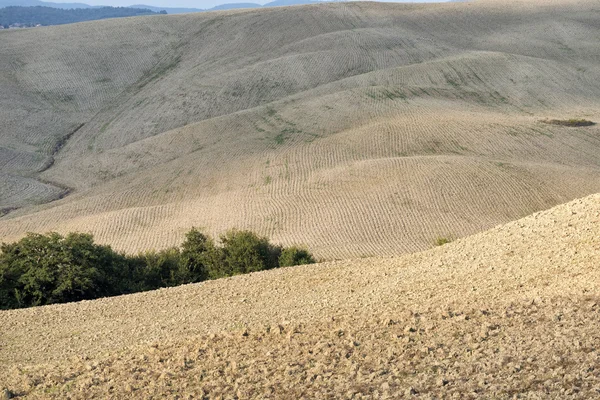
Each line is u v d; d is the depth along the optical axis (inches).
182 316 720.3
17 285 996.6
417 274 710.5
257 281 831.1
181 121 3801.7
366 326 507.8
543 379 367.2
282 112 3314.5
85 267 1014.4
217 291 810.2
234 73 4382.4
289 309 661.9
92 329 725.3
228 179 2381.9
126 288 1042.1
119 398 436.1
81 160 3245.6
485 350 422.3
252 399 402.0
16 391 479.8
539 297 508.7
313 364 442.9
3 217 2383.1
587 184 2031.3
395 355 438.6
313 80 4210.1
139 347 557.0
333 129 2923.2
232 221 1868.8
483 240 778.2
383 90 3501.5
